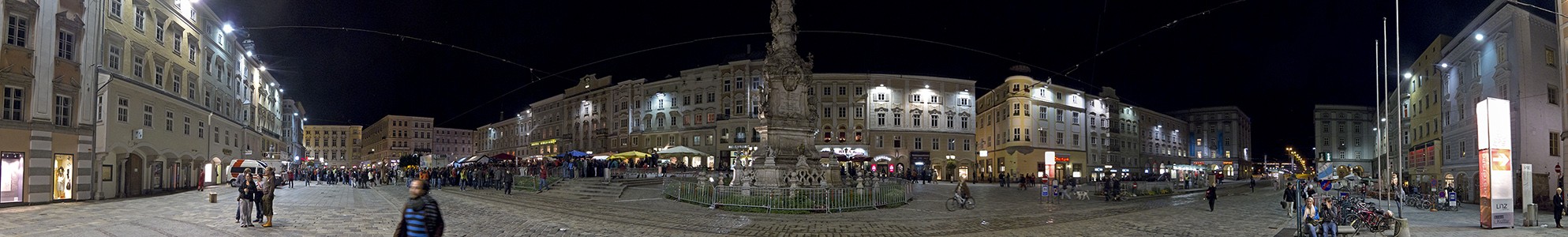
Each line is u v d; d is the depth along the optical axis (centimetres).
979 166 8875
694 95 8331
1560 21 3341
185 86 4066
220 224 1864
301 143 10694
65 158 2878
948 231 1927
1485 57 3884
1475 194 3938
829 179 3372
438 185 4394
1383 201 3525
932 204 3036
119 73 3256
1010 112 7938
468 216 2216
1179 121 11538
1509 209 2020
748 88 7875
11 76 2677
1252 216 2533
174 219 2009
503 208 2594
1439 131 4756
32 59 2755
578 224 1994
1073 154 8231
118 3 3284
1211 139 11906
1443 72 4641
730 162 7750
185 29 4069
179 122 3962
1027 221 2245
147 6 3556
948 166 7744
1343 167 3931
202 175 3881
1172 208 3022
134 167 3369
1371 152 11519
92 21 3016
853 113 7812
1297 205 1714
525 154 11588
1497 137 2016
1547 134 3534
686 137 8312
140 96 3438
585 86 9994
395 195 3469
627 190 3772
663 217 2256
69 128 2877
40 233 1698
